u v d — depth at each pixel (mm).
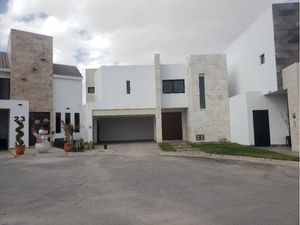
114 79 24141
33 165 12016
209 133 21594
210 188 7410
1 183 8500
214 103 21750
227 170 10078
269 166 10828
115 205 5980
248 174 9297
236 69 22609
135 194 6883
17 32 22469
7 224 4961
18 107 20109
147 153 15859
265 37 16859
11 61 22062
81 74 26906
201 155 14305
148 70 24359
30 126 22625
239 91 21984
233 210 5527
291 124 14656
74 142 18656
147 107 24047
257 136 17406
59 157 14680
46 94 23625
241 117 18688
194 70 21922
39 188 7754
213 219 5035
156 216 5246
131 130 27641
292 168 10266
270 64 16266
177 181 8320
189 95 22781
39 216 5371
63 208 5852
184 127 24938
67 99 25328
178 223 4867
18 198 6738
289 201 6102
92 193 7047
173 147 18469
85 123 23734
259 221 4898
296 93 13977
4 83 22141
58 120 24625
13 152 17109
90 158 14047
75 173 9906
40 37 23641
